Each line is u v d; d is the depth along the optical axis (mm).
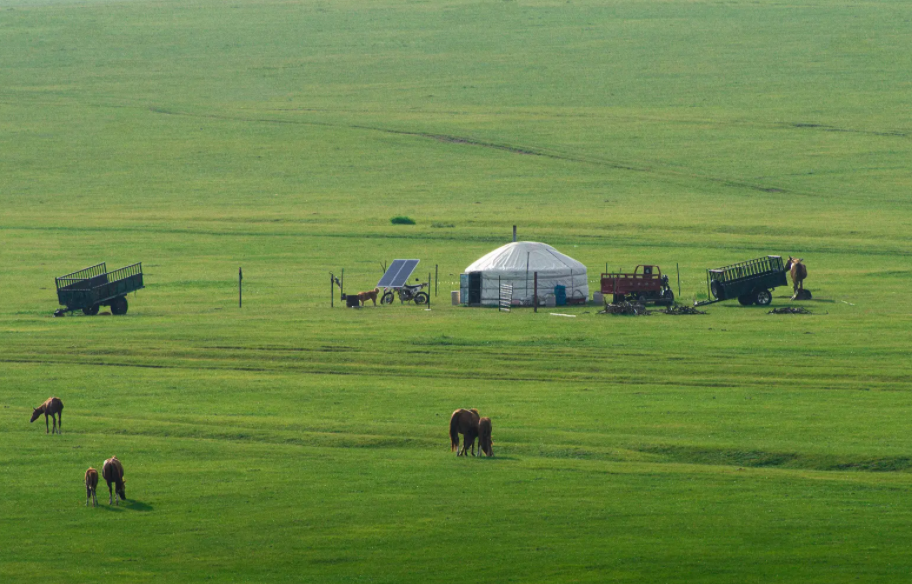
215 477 56094
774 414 68000
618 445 61812
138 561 44906
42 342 94500
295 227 181625
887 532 47281
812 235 166250
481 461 58938
